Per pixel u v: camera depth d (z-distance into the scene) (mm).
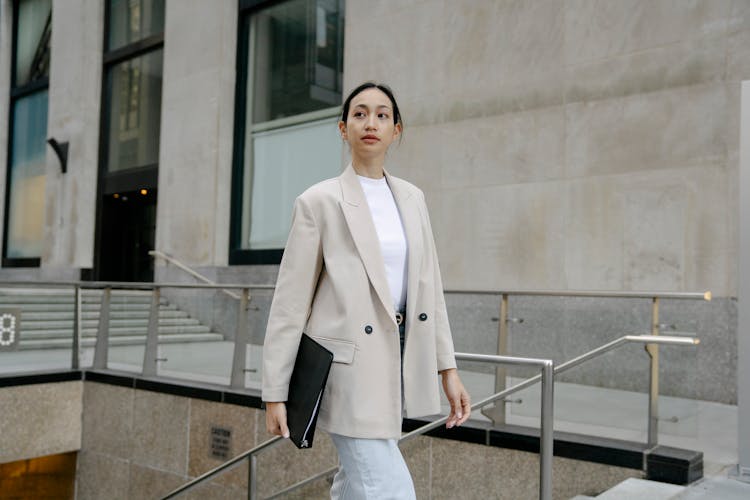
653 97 6746
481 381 4559
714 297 6230
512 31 7770
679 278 6480
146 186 12812
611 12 7059
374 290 1927
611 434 4137
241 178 11391
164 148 12086
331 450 5410
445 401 4496
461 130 8125
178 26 12023
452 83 8242
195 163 11555
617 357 4172
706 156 6402
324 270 1985
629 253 6816
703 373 6223
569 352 4398
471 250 7969
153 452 6820
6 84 16312
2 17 16438
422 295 2039
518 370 4465
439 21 8406
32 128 15820
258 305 6156
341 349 1885
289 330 1901
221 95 11297
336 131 10102
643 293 4109
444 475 4500
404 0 8758
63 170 14047
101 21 14000
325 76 10289
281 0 10992
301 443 1826
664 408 3977
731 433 4812
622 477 3898
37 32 15977
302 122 10586
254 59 11375
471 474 4402
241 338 6277
